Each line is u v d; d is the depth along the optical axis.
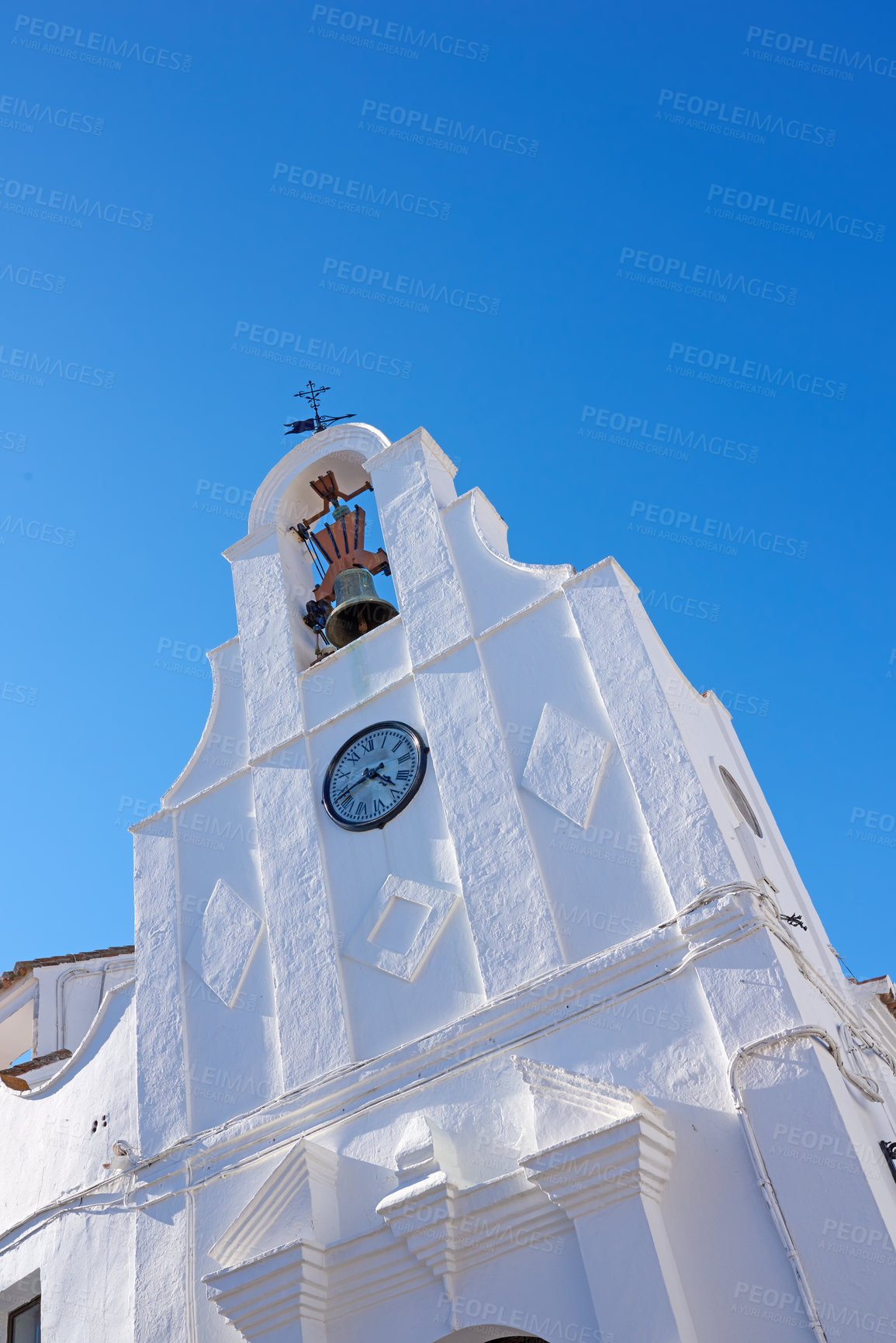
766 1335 9.48
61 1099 15.32
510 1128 11.45
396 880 13.64
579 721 13.34
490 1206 10.91
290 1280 11.27
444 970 12.82
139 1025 14.68
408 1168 11.48
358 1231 11.73
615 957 11.72
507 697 14.02
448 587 15.33
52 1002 18.05
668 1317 9.58
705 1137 10.49
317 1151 12.13
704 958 11.27
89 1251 13.61
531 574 14.88
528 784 13.23
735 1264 9.86
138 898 15.70
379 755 14.76
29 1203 14.84
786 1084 10.35
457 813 13.52
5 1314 14.33
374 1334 11.10
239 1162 12.92
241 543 18.14
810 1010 10.89
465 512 15.98
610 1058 11.28
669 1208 10.34
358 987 13.30
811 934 14.07
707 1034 10.96
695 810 12.11
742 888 11.48
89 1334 13.02
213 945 14.66
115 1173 13.84
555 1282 10.45
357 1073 12.62
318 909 13.97
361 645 15.87
